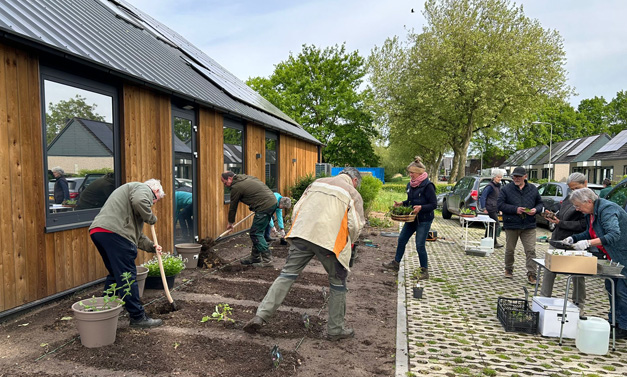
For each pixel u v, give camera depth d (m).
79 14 5.84
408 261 7.50
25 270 4.00
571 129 56.34
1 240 3.74
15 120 3.89
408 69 28.92
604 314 4.79
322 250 3.56
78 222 4.68
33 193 4.09
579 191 4.19
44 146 4.21
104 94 5.09
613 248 3.99
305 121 33.00
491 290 5.68
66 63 4.48
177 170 6.80
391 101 30.52
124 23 7.80
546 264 4.04
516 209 6.03
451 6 26.70
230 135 8.96
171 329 3.70
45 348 3.26
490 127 30.16
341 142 34.44
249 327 3.63
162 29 11.52
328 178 3.87
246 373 2.97
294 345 3.53
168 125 6.42
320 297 4.86
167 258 5.03
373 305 4.84
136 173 5.64
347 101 33.66
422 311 4.70
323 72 35.12
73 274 4.62
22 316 3.96
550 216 5.38
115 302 3.43
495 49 25.45
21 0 4.60
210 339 3.51
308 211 3.63
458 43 25.94
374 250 8.51
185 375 2.89
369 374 3.11
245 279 5.50
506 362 3.39
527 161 52.72
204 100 6.95
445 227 12.81
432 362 3.35
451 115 27.98
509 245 6.31
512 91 24.97
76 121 4.65
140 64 5.81
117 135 5.33
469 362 3.37
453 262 7.57
